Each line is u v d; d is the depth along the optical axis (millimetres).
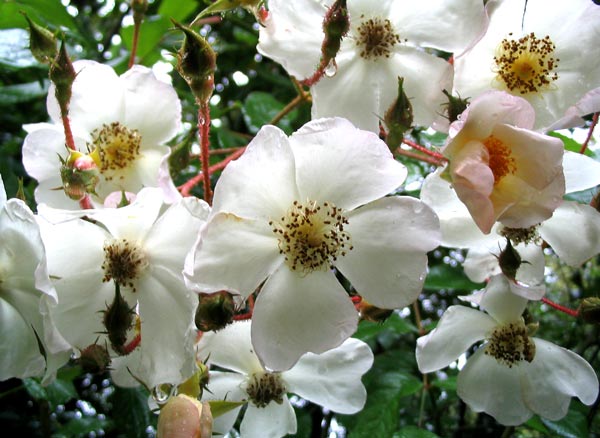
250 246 174
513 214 171
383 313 197
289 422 232
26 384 260
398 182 173
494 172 173
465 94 205
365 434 237
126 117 233
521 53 206
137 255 186
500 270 225
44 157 228
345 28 190
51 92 228
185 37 182
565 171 213
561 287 446
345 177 175
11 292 181
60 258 183
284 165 172
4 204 173
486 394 236
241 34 403
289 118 310
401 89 183
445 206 208
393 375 258
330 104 205
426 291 376
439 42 201
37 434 347
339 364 225
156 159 233
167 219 182
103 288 188
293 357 173
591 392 228
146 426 254
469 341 235
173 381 177
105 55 379
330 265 178
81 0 440
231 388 227
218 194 166
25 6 286
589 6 202
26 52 276
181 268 183
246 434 229
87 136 231
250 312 206
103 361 177
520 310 230
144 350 183
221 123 369
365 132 172
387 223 176
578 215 218
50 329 164
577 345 354
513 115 173
